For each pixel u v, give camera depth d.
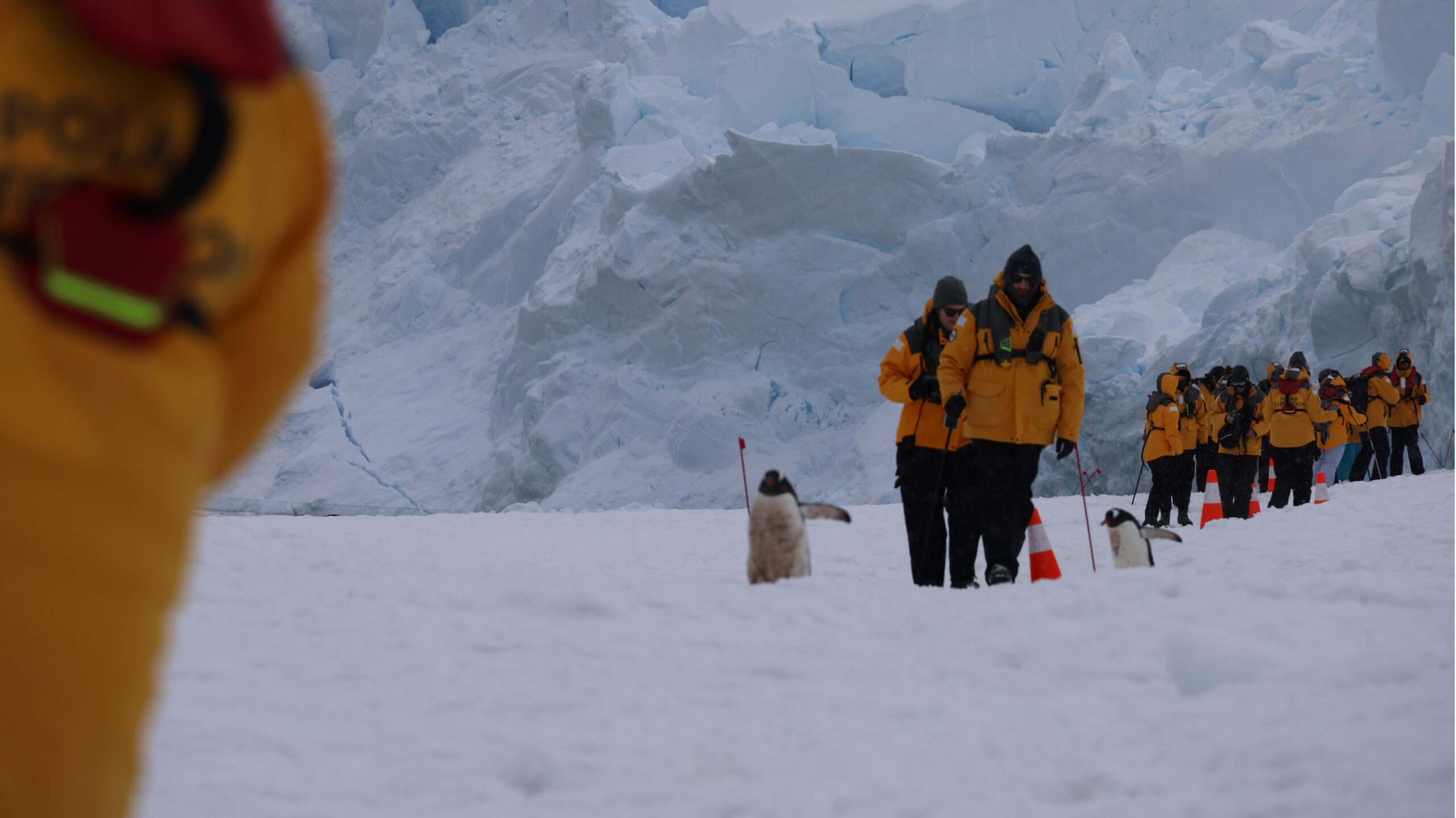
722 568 24.17
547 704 9.77
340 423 152.62
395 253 179.12
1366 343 82.88
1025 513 17.48
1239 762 7.38
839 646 11.62
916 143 147.75
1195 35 145.00
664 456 120.81
